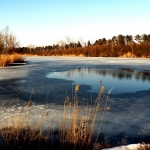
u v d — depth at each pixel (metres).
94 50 44.28
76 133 3.86
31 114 5.32
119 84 10.02
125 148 3.36
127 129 4.38
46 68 17.83
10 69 16.94
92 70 16.22
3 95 7.60
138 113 5.45
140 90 8.55
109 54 40.34
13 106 6.09
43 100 6.86
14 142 3.70
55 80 11.19
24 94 7.77
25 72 14.85
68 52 53.75
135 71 15.18
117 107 6.04
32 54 69.38
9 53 28.88
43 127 4.44
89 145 3.68
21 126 4.36
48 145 3.71
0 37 26.59
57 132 4.21
